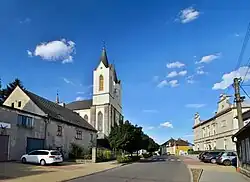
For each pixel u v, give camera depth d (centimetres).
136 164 3522
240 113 2553
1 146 2703
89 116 7106
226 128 5259
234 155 3412
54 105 4497
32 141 3155
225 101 5347
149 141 7500
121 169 2661
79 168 2552
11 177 1669
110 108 6950
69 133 4050
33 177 1723
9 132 2805
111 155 4141
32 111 3550
